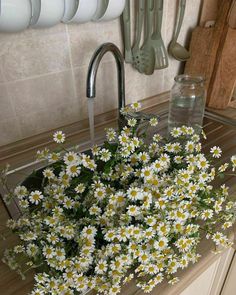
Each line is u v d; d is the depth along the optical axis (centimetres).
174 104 92
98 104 97
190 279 51
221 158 80
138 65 98
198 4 105
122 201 42
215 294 78
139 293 46
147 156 47
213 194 48
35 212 44
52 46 77
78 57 84
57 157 49
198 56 107
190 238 44
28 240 42
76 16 72
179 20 100
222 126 98
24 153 82
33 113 83
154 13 91
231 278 75
